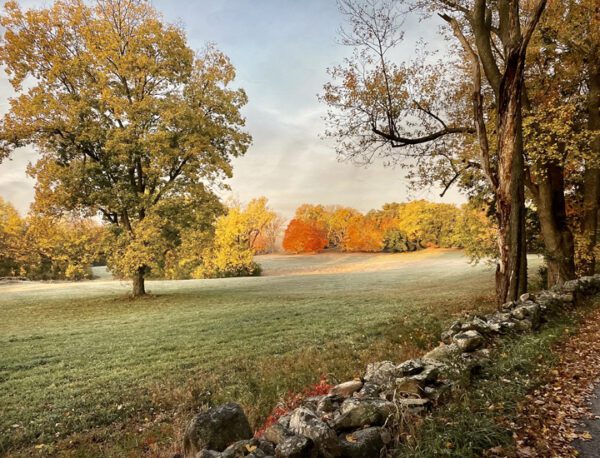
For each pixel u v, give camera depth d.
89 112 25.34
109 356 12.71
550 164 15.79
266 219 62.56
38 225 25.05
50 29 25.91
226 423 3.72
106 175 26.48
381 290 32.44
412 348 9.41
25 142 24.23
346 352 10.54
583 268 17.30
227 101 29.05
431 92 15.18
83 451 6.16
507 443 3.63
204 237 30.36
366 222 99.19
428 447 3.34
